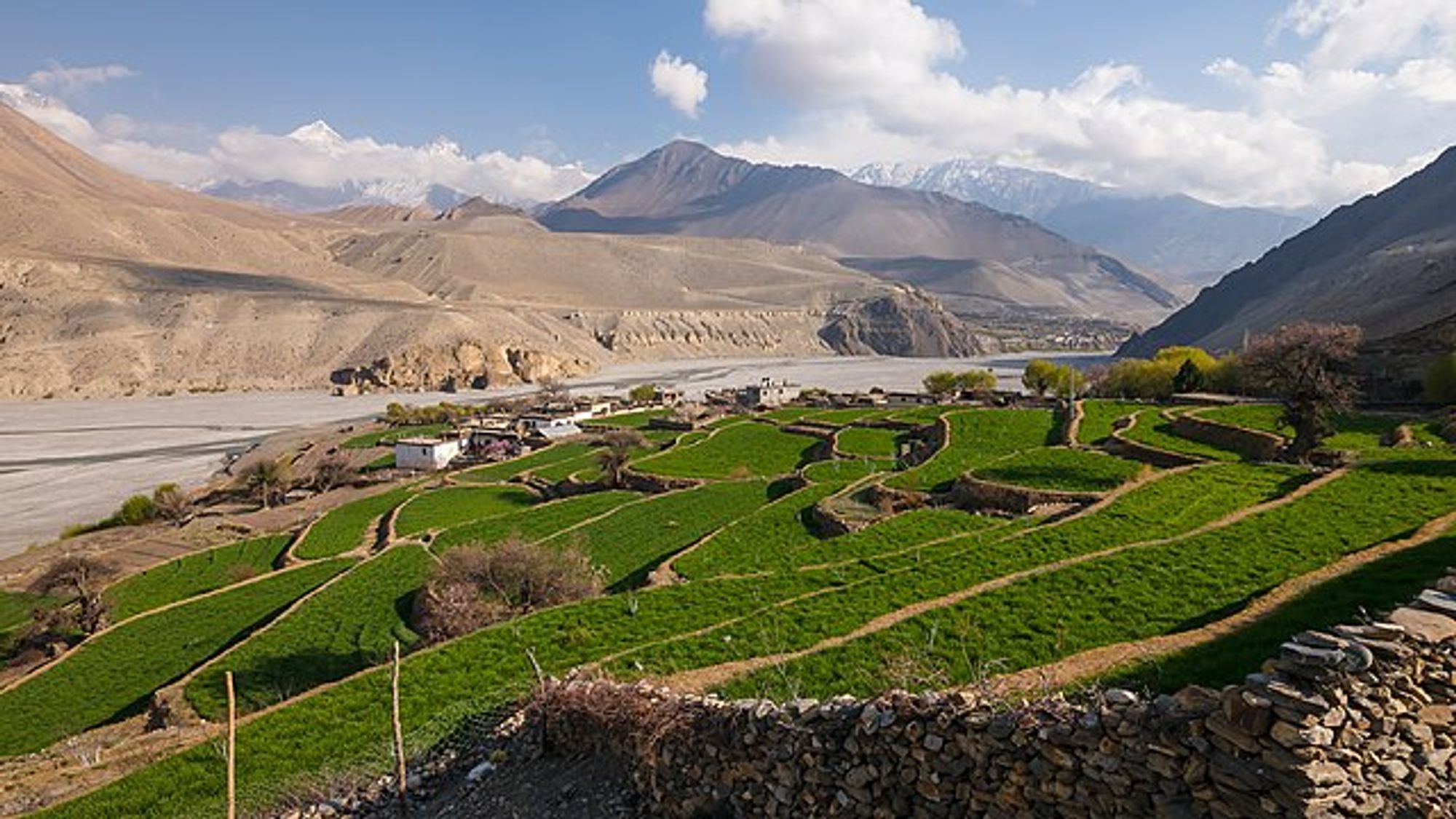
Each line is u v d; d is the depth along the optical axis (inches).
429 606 1996.8
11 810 1023.0
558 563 1905.8
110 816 927.0
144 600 2763.3
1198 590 999.0
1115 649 809.5
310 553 3132.4
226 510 4584.2
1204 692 454.6
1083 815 464.1
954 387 6171.3
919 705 554.6
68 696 1924.2
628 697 743.1
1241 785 409.7
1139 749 449.1
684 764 669.3
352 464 5703.7
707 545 2096.5
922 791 535.8
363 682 1190.9
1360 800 401.1
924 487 2283.5
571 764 763.4
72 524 4557.1
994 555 1341.0
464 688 1111.0
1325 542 1127.0
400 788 750.5
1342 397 1935.3
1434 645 463.5
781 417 5137.8
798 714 616.1
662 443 4849.9
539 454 5177.2
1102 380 4601.4
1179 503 1550.2
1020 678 748.6
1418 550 991.0
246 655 1886.1
